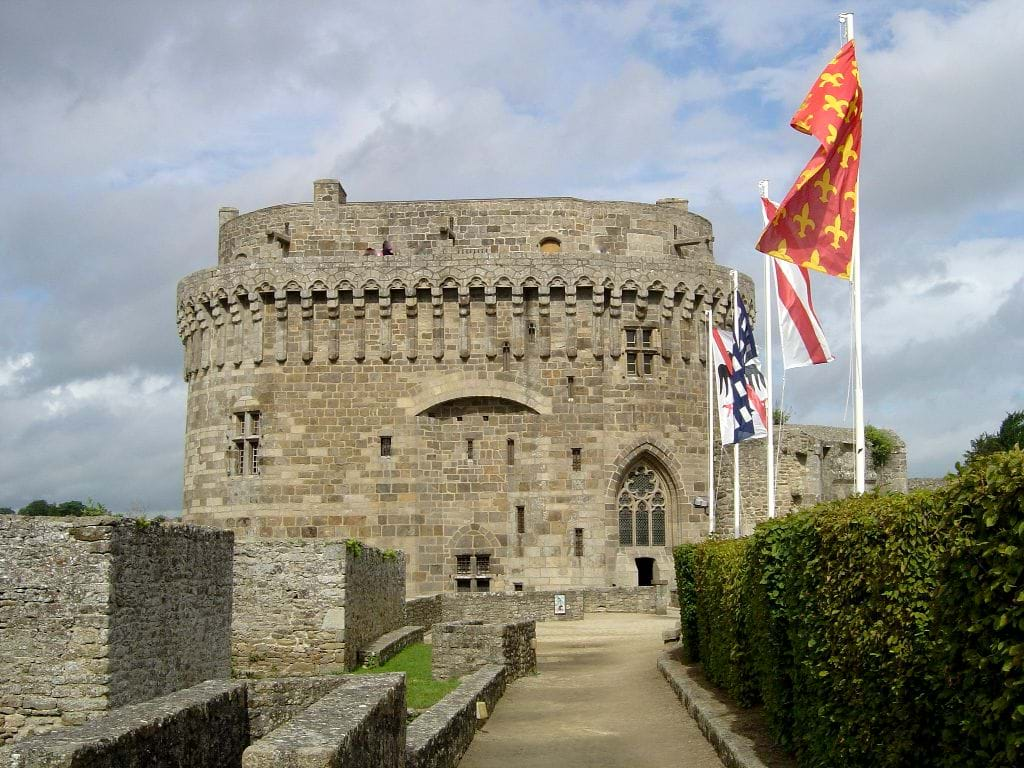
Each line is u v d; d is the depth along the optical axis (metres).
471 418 63.31
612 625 54.78
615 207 67.12
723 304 66.69
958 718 12.60
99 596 19.92
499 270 63.03
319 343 63.31
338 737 12.07
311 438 62.78
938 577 13.11
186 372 67.75
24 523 20.09
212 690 16.05
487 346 63.12
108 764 11.72
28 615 19.89
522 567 62.34
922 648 13.92
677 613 60.12
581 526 62.47
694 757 22.23
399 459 62.53
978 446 77.94
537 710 29.09
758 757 19.62
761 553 21.27
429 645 43.84
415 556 62.12
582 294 63.66
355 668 35.25
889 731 14.60
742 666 25.50
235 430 63.84
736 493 40.62
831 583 16.45
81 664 19.78
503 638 32.78
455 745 21.47
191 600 23.89
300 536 62.25
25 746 11.29
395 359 63.00
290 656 34.06
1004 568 11.52
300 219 67.12
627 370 63.75
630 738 24.83
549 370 63.16
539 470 62.78
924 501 14.52
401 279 62.97
